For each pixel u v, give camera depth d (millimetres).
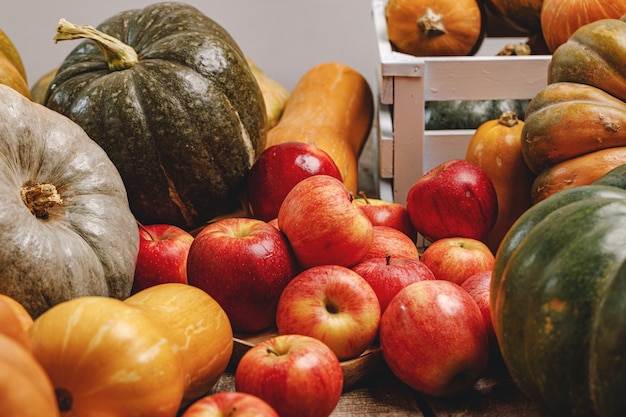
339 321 930
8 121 923
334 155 1510
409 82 1354
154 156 1170
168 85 1172
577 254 722
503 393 916
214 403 713
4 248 848
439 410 889
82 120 1165
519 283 760
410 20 1486
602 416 702
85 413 689
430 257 1113
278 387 790
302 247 1021
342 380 837
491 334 953
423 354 874
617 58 1134
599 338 687
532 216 823
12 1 1988
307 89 1683
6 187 882
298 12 2037
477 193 1186
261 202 1245
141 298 869
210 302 894
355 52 2076
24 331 701
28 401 558
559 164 1160
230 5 2020
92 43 1296
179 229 1151
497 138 1309
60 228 931
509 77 1366
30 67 2053
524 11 1521
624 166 915
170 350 738
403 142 1394
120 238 980
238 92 1231
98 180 996
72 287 894
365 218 1043
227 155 1220
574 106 1133
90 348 690
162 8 1300
